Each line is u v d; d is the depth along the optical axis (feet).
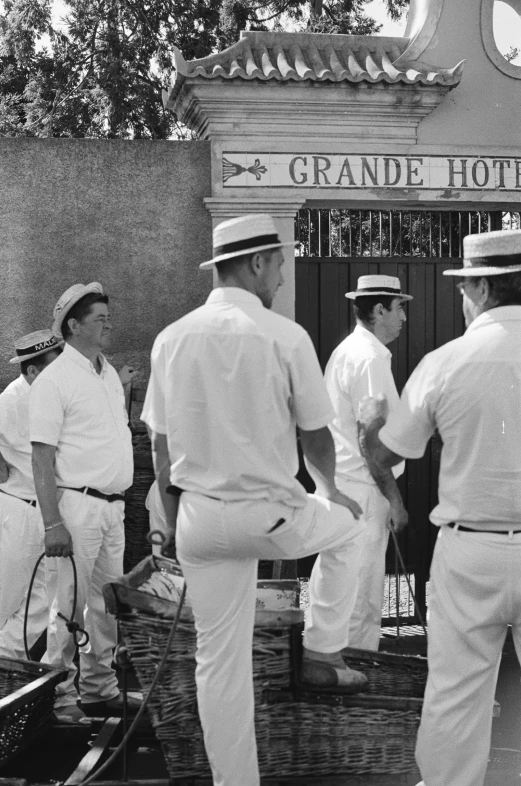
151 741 13.85
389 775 12.00
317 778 11.80
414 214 22.53
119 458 14.43
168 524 10.82
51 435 13.82
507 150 21.35
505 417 9.62
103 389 14.44
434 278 22.18
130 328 20.66
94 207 20.51
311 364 10.21
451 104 21.24
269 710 11.62
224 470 9.96
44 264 20.38
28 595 14.79
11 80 59.57
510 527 9.77
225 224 10.55
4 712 12.10
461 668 9.98
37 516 16.24
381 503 15.28
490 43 21.39
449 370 9.84
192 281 20.80
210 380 9.96
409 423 10.16
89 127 55.57
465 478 9.82
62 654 14.37
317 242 22.07
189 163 20.70
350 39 21.72
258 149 20.54
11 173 20.22
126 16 54.60
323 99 20.34
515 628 10.04
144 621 11.52
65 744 14.05
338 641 11.87
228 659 10.32
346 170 20.77
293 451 10.44
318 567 11.91
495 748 13.24
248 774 10.37
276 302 20.70
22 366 16.46
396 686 13.07
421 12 21.72
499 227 22.65
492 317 9.98
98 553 14.39
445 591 10.03
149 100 53.62
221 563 10.28
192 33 54.75
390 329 15.66
